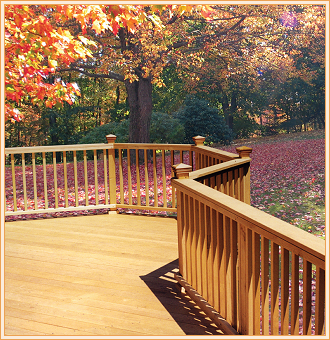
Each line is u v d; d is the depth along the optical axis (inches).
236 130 1021.8
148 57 487.5
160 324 105.8
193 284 120.0
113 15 170.6
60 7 172.9
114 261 152.5
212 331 101.1
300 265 193.9
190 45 569.0
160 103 974.4
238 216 86.3
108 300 120.9
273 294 75.1
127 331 102.4
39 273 142.4
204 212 108.0
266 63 681.0
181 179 123.9
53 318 110.0
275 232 71.7
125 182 446.9
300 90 882.8
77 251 164.2
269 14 571.5
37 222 209.2
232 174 147.3
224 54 642.2
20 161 1021.8
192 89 817.5
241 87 890.7
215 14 577.3
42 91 195.8
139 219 210.8
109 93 954.7
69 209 217.2
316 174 392.8
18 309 115.7
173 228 193.3
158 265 147.6
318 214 276.4
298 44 668.1
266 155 551.5
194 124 759.1
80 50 185.3
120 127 661.3
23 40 169.0
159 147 208.5
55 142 992.2
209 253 109.2
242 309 90.8
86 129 1044.5
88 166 620.1
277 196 337.1
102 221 208.2
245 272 87.7
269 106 974.4
